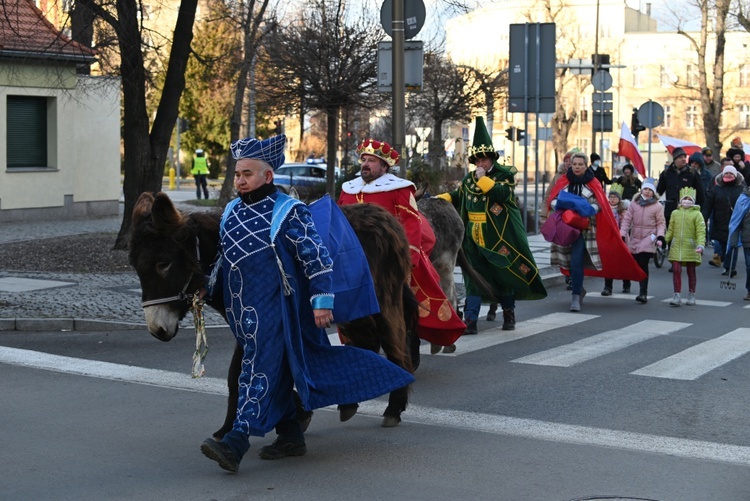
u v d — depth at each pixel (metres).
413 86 12.88
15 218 23.97
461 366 9.06
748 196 14.49
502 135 70.12
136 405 7.43
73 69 24.36
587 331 11.18
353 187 7.94
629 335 10.90
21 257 16.28
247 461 5.99
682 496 5.31
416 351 8.45
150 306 5.53
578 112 66.75
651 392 7.98
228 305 5.65
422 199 9.30
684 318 12.28
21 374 8.58
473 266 10.89
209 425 6.85
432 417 7.11
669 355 9.66
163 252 5.48
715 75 33.88
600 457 6.06
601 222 13.03
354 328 6.51
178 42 16.77
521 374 8.70
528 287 10.91
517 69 19.25
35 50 21.95
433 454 6.13
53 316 11.24
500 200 10.59
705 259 20.22
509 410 7.34
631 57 73.06
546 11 54.59
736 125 63.66
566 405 7.51
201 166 34.06
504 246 10.75
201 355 5.75
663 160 53.22
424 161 24.44
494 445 6.34
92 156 26.03
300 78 22.64
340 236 6.05
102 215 26.33
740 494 5.35
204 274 5.61
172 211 5.39
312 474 5.71
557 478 5.62
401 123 12.81
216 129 49.66
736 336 10.88
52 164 24.89
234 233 5.57
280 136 5.73
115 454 6.12
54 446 6.30
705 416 7.17
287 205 5.62
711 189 18.53
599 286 15.71
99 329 10.97
